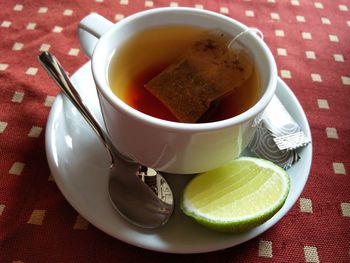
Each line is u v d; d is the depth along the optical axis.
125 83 0.20
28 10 0.30
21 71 0.26
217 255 0.18
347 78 0.28
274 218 0.17
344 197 0.21
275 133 0.20
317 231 0.19
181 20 0.21
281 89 0.23
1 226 0.18
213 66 0.20
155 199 0.18
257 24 0.31
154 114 0.19
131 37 0.20
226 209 0.17
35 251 0.18
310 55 0.29
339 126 0.24
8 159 0.21
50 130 0.20
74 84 0.22
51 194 0.20
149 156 0.18
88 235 0.18
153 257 0.18
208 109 0.19
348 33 0.31
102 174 0.19
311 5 0.34
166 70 0.20
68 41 0.28
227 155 0.18
